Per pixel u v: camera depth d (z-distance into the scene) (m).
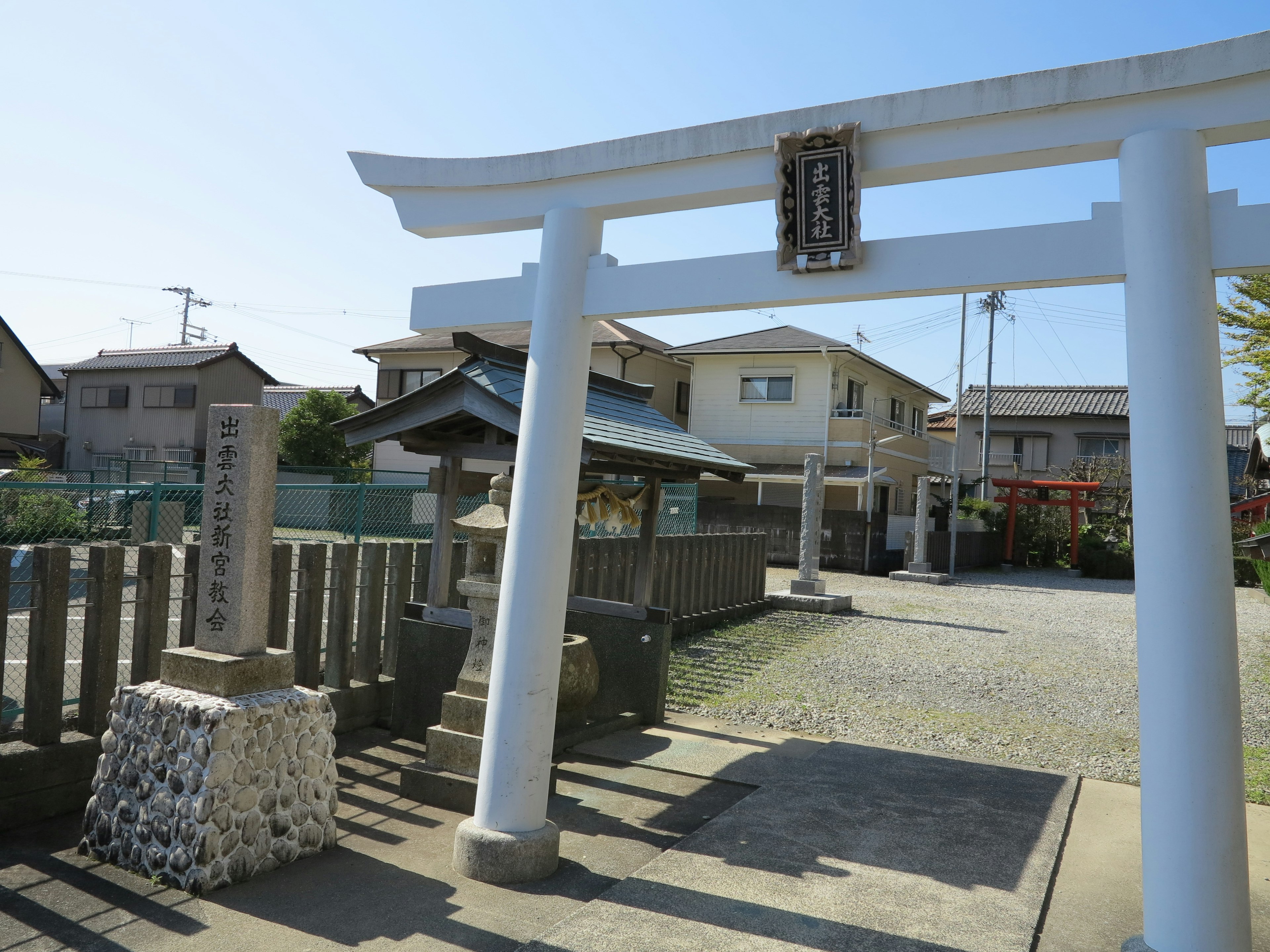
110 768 3.47
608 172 3.47
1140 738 2.73
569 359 3.50
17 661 6.26
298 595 5.14
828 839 3.80
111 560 4.07
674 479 6.11
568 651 4.71
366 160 4.03
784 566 19.39
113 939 2.81
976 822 4.07
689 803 4.33
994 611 12.97
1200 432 2.61
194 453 27.94
